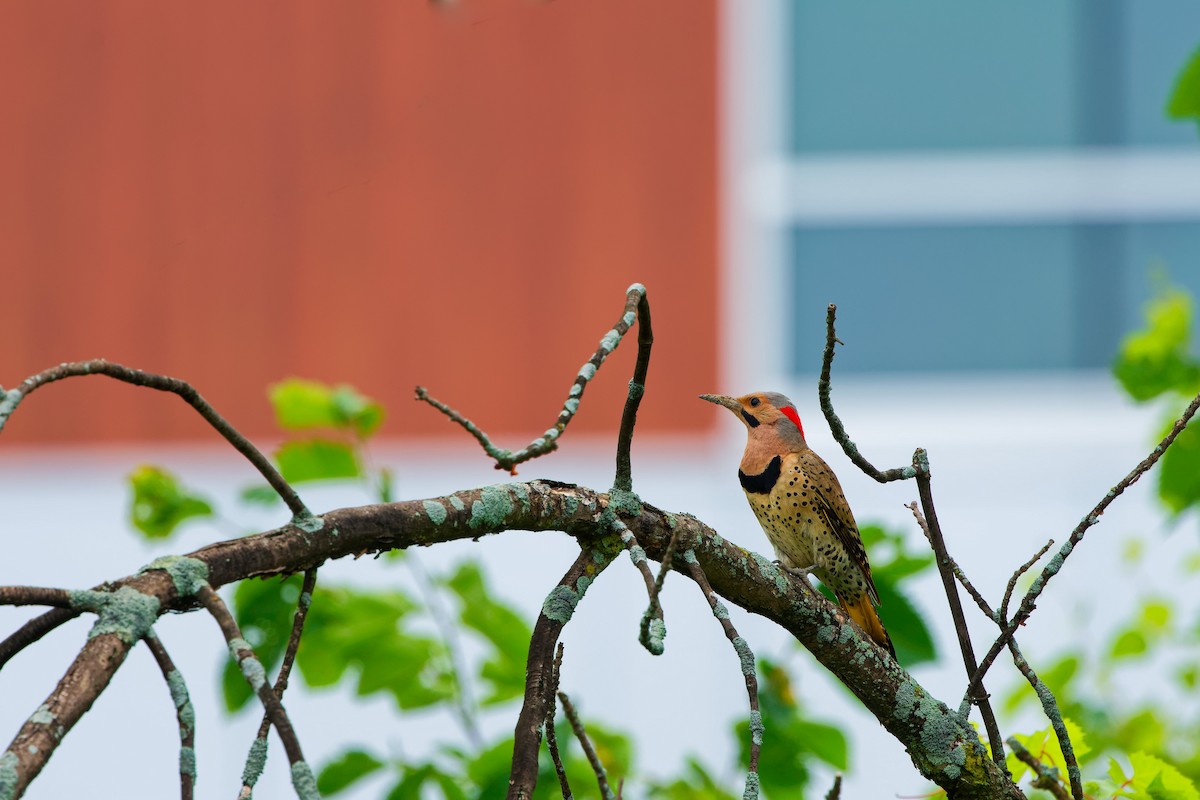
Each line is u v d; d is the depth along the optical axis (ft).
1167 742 25.91
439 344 45.01
